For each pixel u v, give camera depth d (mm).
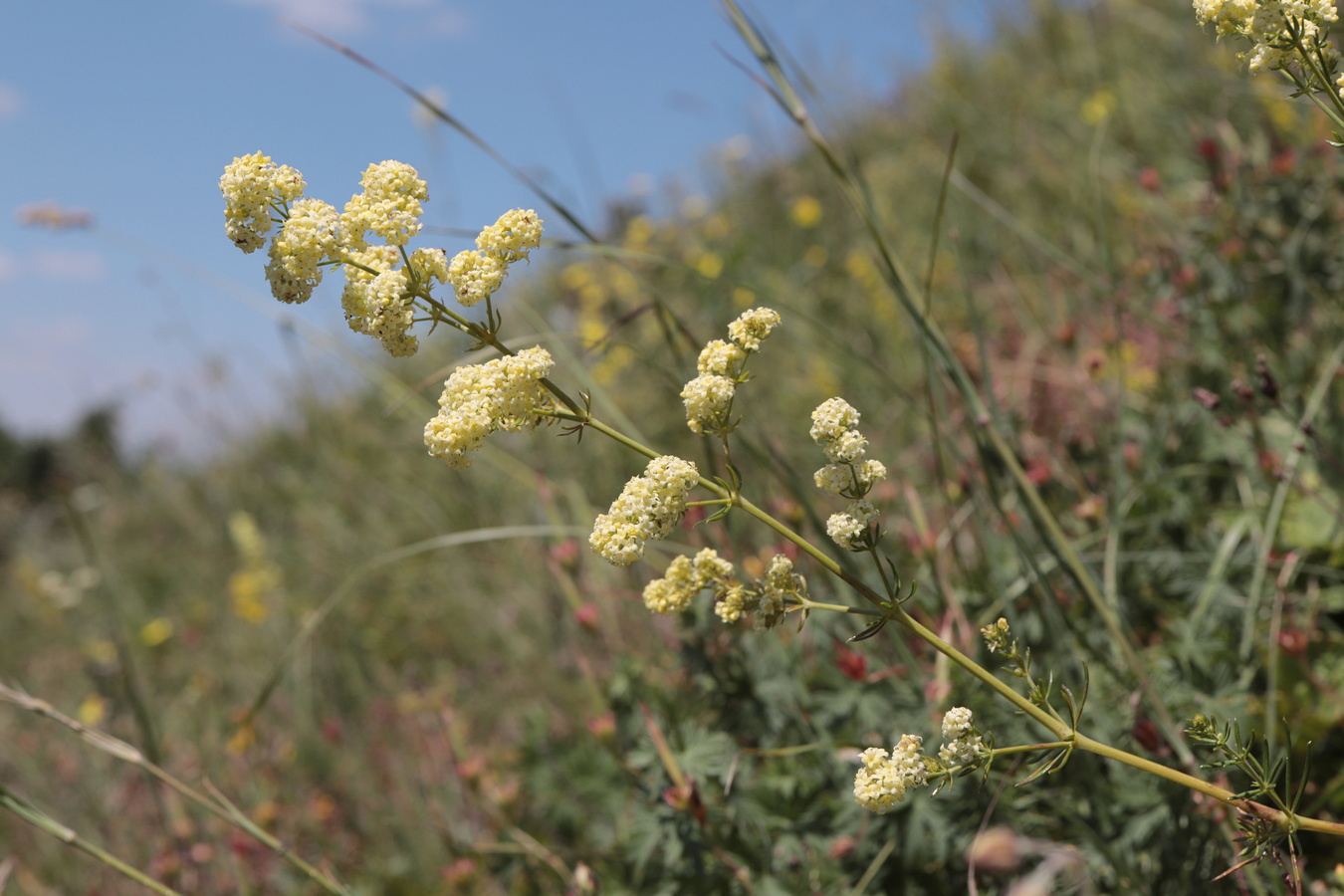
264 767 4039
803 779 2426
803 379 4992
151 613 7168
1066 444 3154
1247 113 4773
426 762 3830
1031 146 6270
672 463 1337
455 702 4164
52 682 6227
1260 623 2545
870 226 2400
